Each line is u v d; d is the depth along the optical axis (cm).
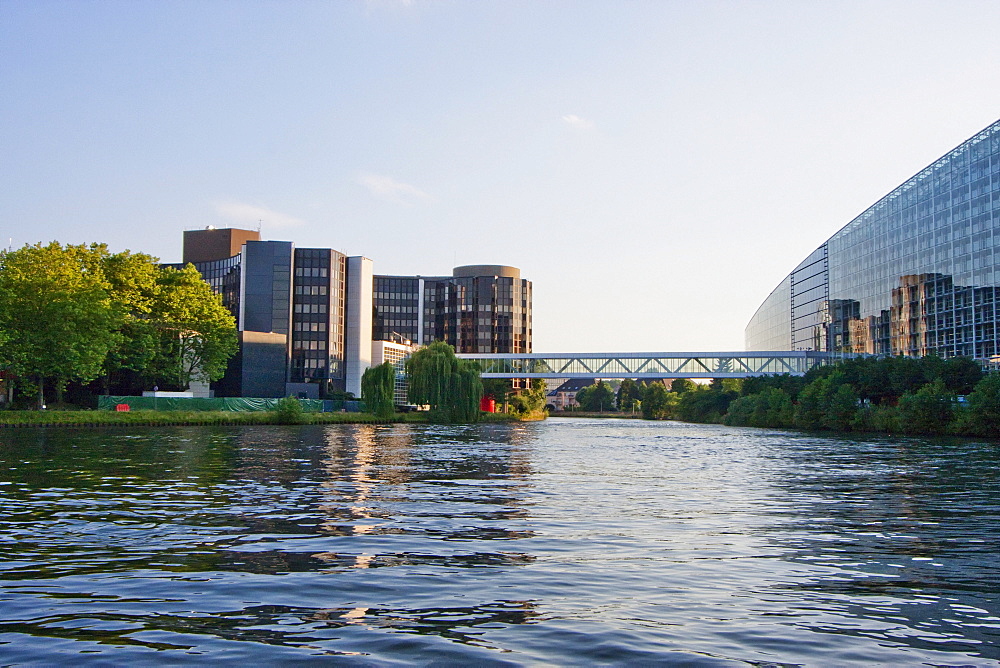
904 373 10875
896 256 15950
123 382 11994
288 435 8294
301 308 17438
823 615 1538
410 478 4050
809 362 18662
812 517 2833
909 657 1302
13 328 8781
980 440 8444
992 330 12975
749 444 7944
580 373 19512
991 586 1786
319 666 1233
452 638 1369
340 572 1850
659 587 1741
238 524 2511
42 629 1406
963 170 13775
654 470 4788
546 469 4781
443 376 13250
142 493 3269
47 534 2308
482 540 2269
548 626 1442
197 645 1327
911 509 3070
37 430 8481
